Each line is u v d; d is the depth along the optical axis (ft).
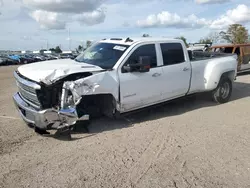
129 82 17.79
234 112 22.09
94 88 16.08
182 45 21.79
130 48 18.40
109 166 12.50
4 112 21.91
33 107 15.74
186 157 13.46
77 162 12.91
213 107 23.88
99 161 13.01
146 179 11.33
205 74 23.50
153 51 19.69
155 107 21.38
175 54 21.18
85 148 14.56
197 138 16.10
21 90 17.10
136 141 15.57
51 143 15.25
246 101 26.37
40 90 15.08
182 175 11.66
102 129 17.63
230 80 25.91
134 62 18.38
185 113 21.76
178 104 24.85
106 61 18.25
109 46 19.72
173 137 16.25
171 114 21.45
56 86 15.37
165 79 20.04
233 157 13.46
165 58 20.35
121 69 17.62
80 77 16.05
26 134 16.57
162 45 20.35
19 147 14.61
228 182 11.08
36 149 14.39
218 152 14.06
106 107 17.85
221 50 49.75
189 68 21.89
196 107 23.80
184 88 21.79
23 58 157.48
